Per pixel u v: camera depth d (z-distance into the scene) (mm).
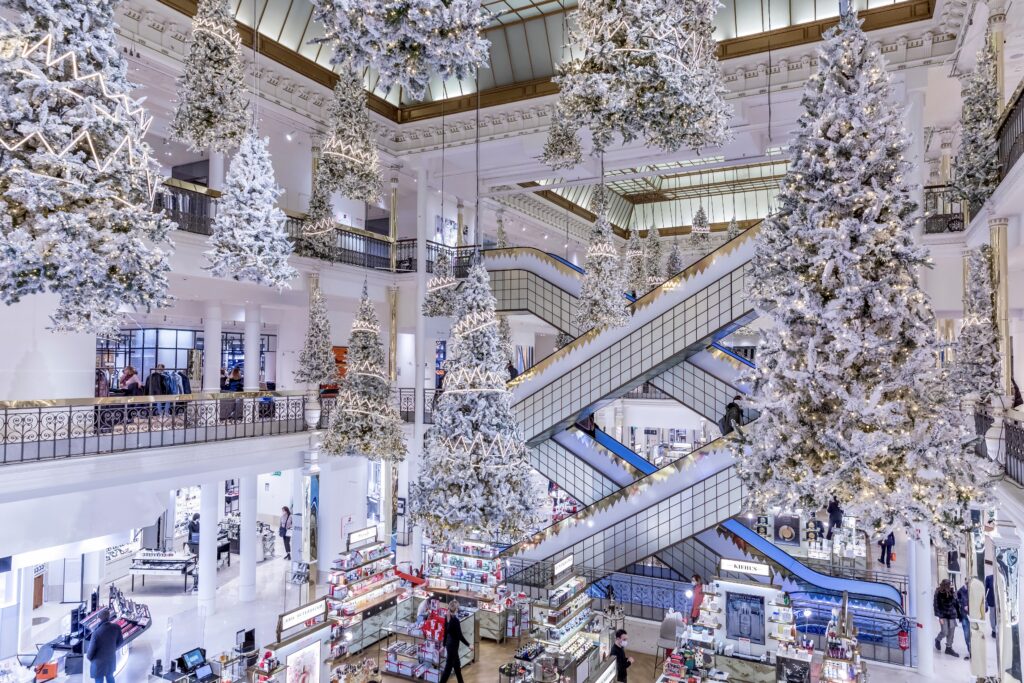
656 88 3914
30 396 8734
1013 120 7117
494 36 13547
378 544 11344
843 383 4785
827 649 8242
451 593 11312
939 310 10492
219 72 5785
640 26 3807
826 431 4688
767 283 5230
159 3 10266
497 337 7137
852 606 11664
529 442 13453
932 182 15867
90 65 3455
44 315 8914
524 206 21125
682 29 3912
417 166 15211
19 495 7543
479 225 11227
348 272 14391
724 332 12148
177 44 10820
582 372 12641
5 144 3174
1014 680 6422
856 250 4688
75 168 3316
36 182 3162
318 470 12453
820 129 4836
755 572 9586
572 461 13812
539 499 7262
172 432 9727
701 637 8891
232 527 16578
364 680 9281
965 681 9461
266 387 19469
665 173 12961
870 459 4633
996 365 7715
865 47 4867
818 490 4754
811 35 11195
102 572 13414
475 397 6855
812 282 4883
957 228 10523
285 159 14523
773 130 12930
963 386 7883
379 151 14891
